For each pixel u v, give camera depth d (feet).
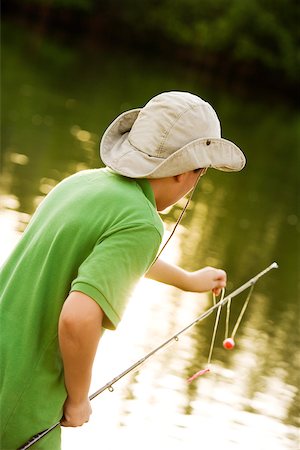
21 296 9.74
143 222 9.31
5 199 33.27
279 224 45.14
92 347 9.17
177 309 26.27
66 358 9.22
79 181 9.95
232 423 19.56
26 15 144.77
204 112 9.82
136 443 17.49
